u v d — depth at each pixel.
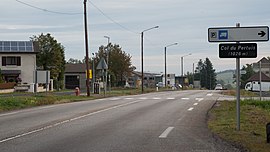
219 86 96.62
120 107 26.86
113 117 19.84
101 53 91.62
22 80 72.44
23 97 35.22
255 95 47.69
